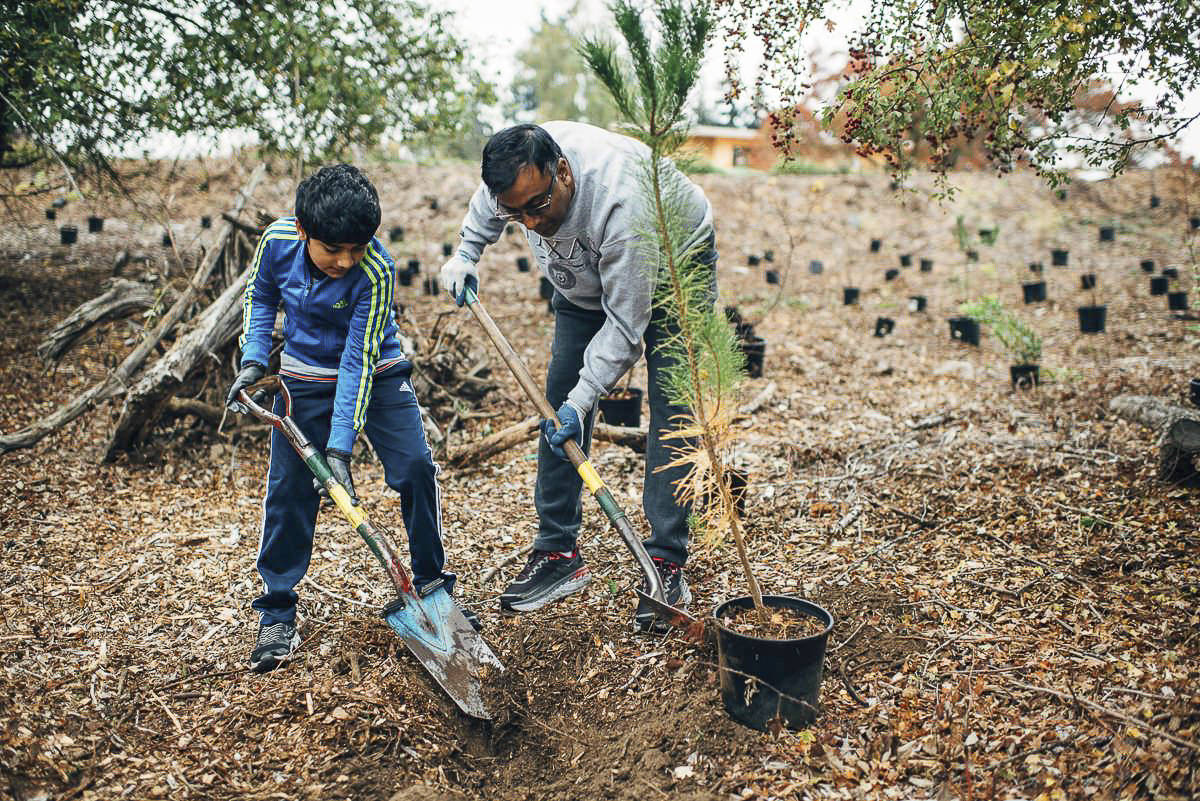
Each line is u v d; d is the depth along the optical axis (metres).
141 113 6.34
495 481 4.76
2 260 8.75
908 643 2.87
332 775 2.33
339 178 2.44
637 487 4.57
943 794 2.19
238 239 5.61
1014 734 2.38
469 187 12.91
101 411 5.48
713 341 2.36
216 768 2.34
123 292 5.34
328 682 2.73
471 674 2.74
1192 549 3.37
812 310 9.76
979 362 7.76
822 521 4.03
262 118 6.85
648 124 2.34
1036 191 13.70
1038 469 4.45
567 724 2.67
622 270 2.75
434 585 2.89
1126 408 5.27
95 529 3.95
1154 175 13.99
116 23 5.68
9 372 6.06
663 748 2.47
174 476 4.71
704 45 2.27
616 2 2.23
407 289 9.34
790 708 2.46
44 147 6.20
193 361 4.77
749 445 5.23
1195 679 2.50
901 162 3.52
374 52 7.03
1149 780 2.07
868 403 6.36
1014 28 2.89
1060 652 2.74
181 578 3.48
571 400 2.87
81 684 2.70
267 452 5.07
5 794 2.15
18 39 5.30
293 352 2.79
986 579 3.32
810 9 3.16
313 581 3.46
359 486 4.62
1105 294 9.87
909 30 3.10
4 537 3.76
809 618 2.61
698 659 2.86
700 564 3.61
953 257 11.81
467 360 6.12
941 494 4.23
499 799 2.40
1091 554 3.45
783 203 13.52
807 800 2.23
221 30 6.35
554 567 3.34
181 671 2.81
